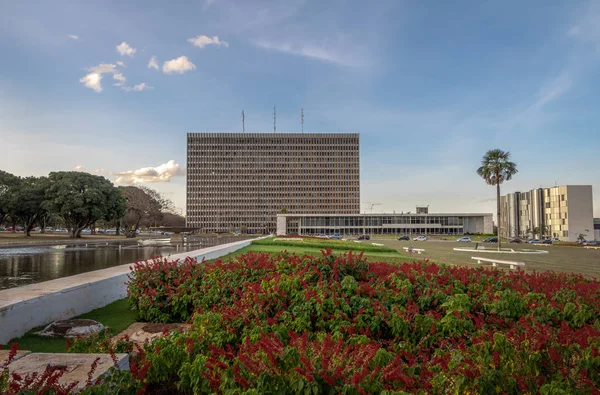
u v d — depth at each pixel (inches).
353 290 255.6
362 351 153.9
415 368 152.8
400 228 4431.6
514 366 154.9
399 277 290.8
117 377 141.8
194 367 149.5
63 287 317.7
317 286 254.4
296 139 6240.2
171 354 166.6
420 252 1403.8
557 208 3560.5
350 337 193.9
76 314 324.8
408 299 244.4
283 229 4552.2
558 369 159.3
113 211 2652.6
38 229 5319.9
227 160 6186.0
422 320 211.2
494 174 1684.3
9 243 1637.6
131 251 1424.7
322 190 6186.0
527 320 207.2
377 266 339.9
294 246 1364.4
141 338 261.9
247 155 6200.8
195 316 217.9
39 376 149.2
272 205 6146.7
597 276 789.9
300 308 224.5
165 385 165.5
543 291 288.8
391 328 216.5
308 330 213.2
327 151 6240.2
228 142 6205.7
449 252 1574.8
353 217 4507.9
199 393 145.1
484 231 4330.7
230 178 6166.3
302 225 4539.9
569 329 198.5
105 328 266.2
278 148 6225.4
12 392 128.1
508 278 324.8
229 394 128.7
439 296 248.1
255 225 6112.2
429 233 4379.9
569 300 262.7
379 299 249.8
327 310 226.5
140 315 311.4
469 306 235.6
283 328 197.6
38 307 279.7
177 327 286.8
